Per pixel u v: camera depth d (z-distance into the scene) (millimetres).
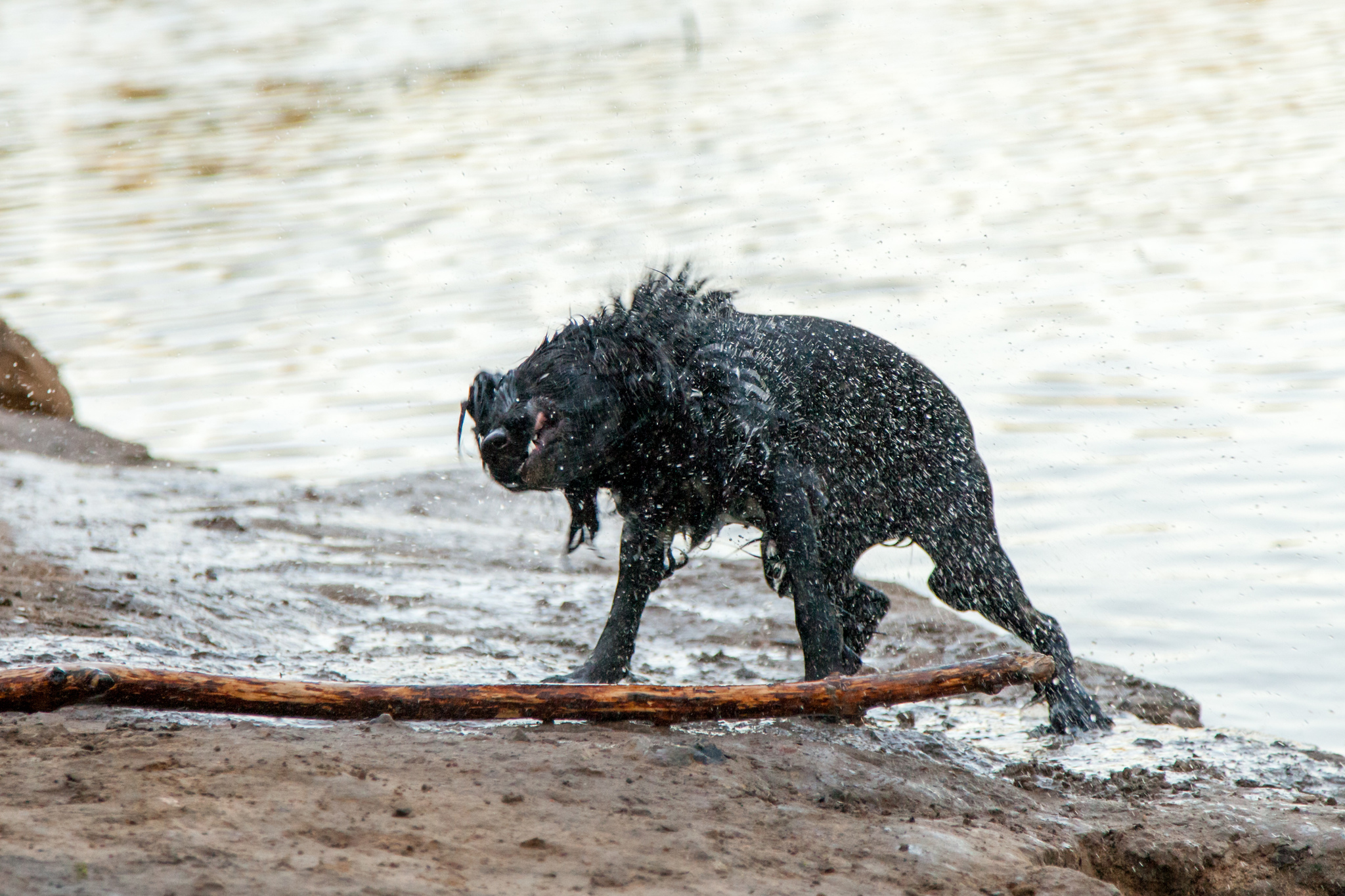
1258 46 38625
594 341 8289
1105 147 29594
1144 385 17359
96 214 28797
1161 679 11211
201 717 7816
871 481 9641
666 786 6996
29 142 35750
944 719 10500
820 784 7445
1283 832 8141
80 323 22484
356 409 19266
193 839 5734
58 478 16719
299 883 5434
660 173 29469
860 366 9484
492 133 34500
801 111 35250
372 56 46969
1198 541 13570
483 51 47562
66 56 49625
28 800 6082
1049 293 20844
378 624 12383
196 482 17062
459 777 6789
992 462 15383
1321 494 14391
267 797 6301
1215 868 7840
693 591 13859
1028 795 8234
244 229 27203
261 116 38031
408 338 21188
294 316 22359
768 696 7887
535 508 16688
